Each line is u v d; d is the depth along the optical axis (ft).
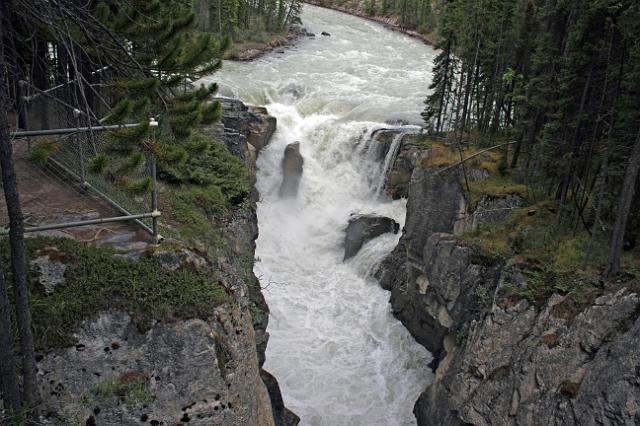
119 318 29.09
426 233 73.77
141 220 34.73
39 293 28.81
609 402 38.04
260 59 162.09
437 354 67.36
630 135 49.78
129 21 30.55
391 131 98.73
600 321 42.11
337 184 100.42
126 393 28.50
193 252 33.71
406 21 233.96
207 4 166.81
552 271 49.37
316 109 118.42
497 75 86.84
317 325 73.92
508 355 48.14
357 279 84.28
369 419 61.00
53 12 28.99
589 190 59.93
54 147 31.96
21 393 26.89
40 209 34.35
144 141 27.91
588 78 54.03
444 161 75.66
